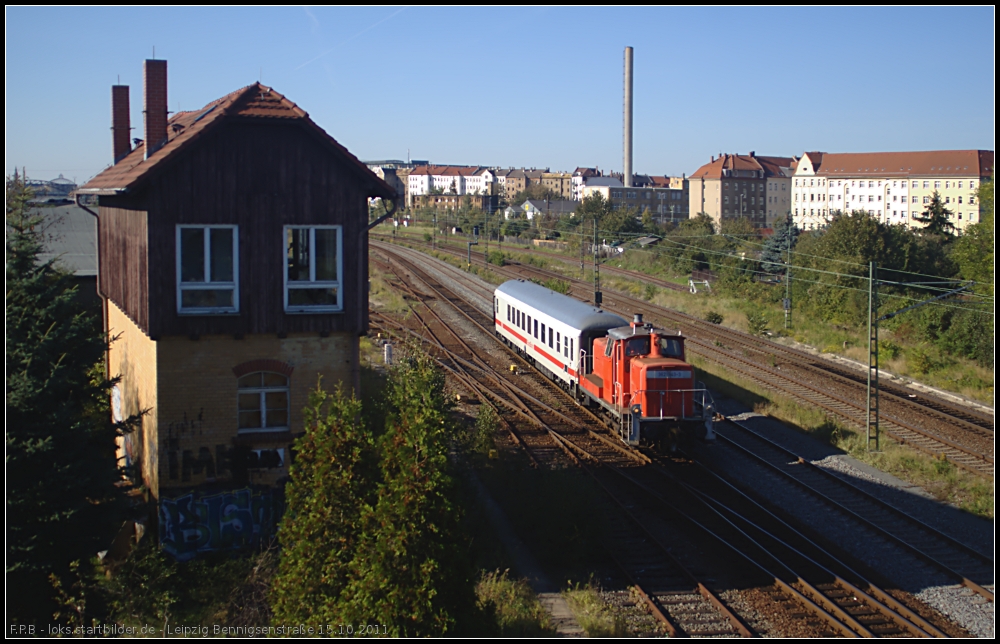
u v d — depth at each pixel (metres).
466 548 11.00
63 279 14.20
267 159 14.18
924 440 22.03
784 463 20.16
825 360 33.75
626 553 14.74
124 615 12.12
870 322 21.94
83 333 13.53
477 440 19.66
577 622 12.12
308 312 14.56
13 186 13.23
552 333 27.78
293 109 14.24
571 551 14.51
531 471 17.92
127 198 14.94
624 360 20.77
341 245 14.66
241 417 14.73
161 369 14.11
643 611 12.60
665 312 44.59
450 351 34.50
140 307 14.48
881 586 13.37
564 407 25.41
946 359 33.09
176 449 14.30
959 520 16.47
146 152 15.98
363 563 10.70
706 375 29.53
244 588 12.68
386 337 36.22
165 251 13.74
